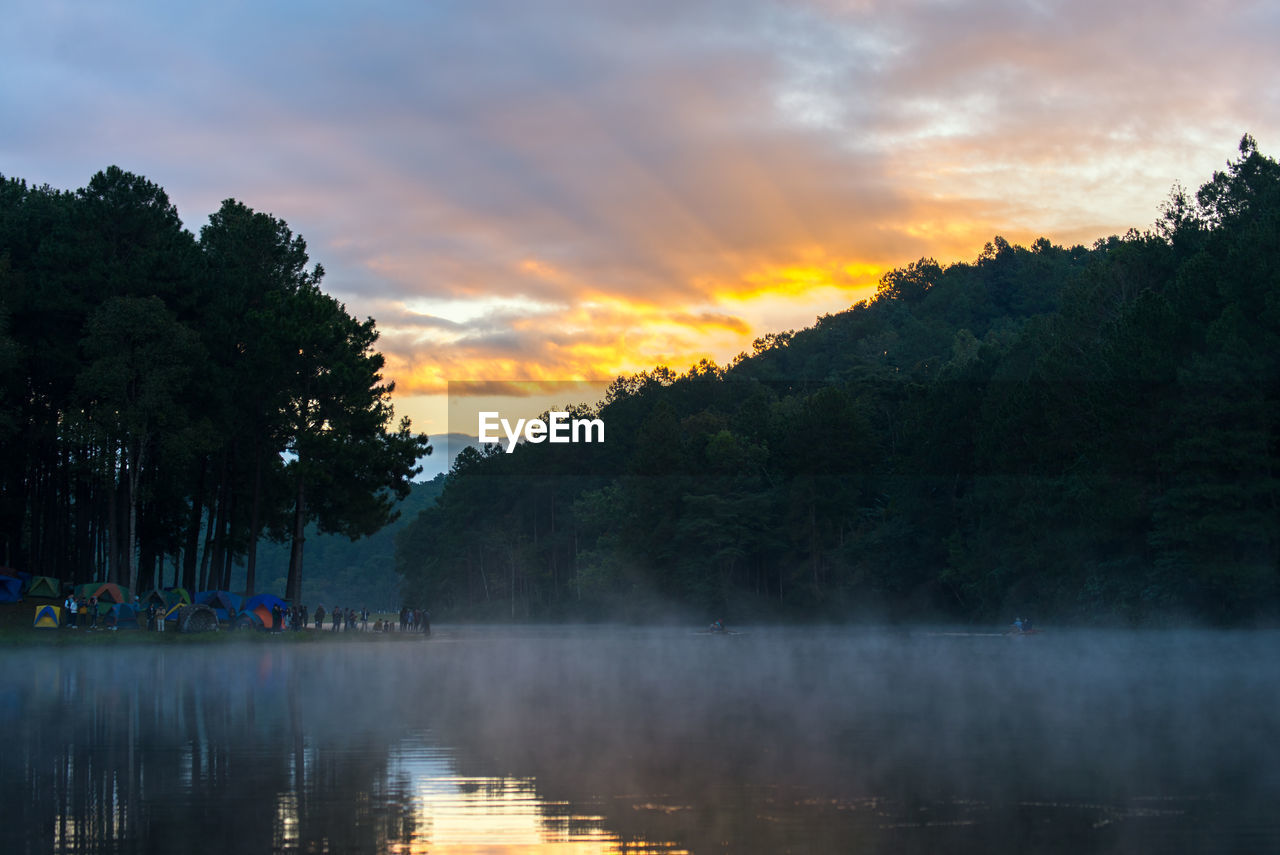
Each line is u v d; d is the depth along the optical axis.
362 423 62.88
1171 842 12.19
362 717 23.05
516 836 12.67
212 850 12.13
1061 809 13.76
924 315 188.38
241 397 61.91
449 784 15.47
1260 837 12.37
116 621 52.81
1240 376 44.75
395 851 12.11
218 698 27.03
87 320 54.03
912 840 12.34
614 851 12.07
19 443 61.50
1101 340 63.09
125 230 59.00
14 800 14.52
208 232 69.38
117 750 18.52
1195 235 64.06
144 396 52.84
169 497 67.62
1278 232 47.28
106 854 11.96
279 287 66.75
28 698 27.12
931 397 83.12
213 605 57.41
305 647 52.50
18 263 59.84
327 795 14.80
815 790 14.95
